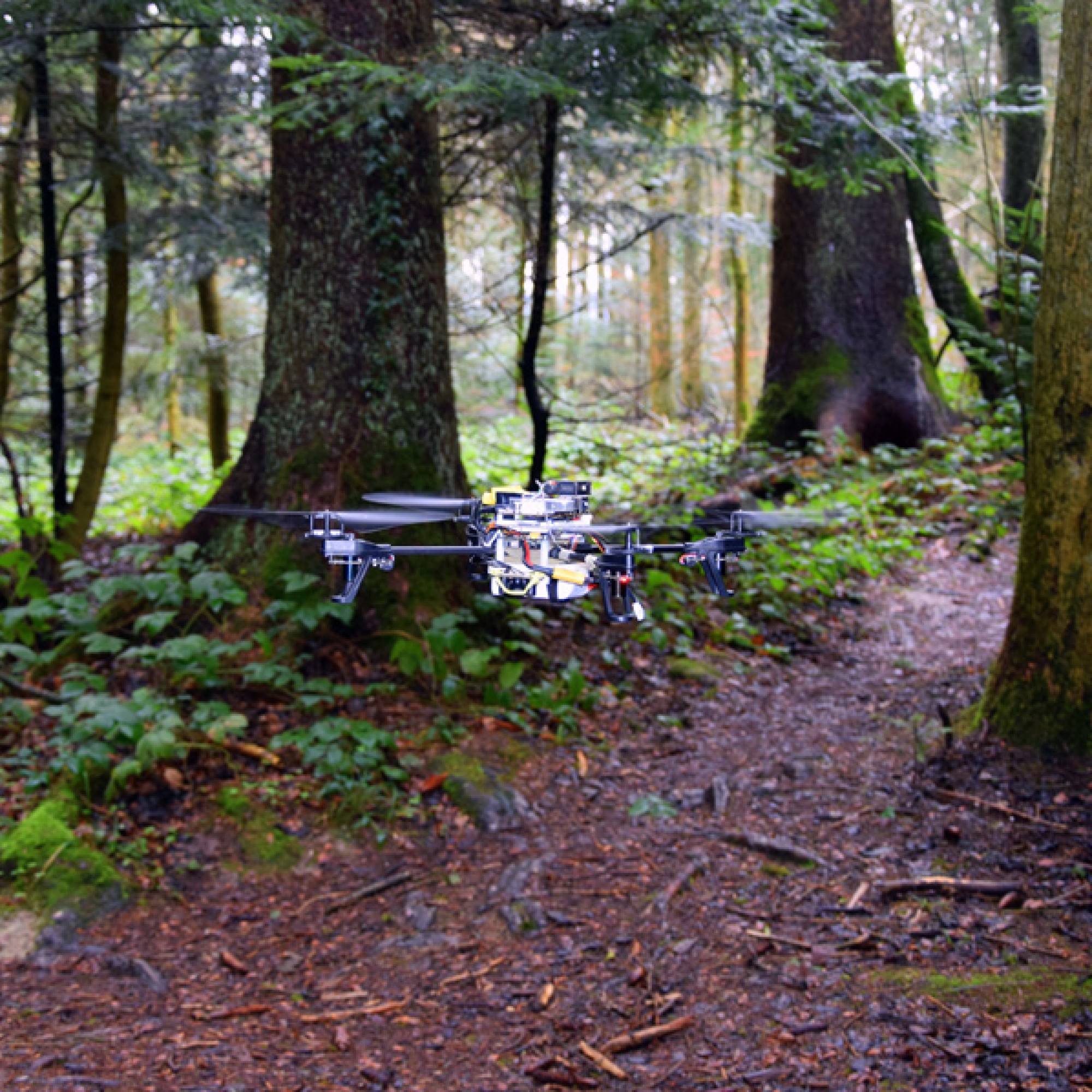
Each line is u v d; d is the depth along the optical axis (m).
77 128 9.63
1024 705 6.36
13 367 13.67
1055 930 4.88
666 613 9.17
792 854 5.79
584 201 10.33
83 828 5.90
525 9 8.45
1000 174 17.42
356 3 7.60
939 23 14.04
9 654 7.20
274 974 5.08
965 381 18.84
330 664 7.53
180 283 12.92
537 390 9.71
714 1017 4.54
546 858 5.95
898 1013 4.40
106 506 14.82
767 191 25.30
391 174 7.86
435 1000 4.81
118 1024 4.64
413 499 2.30
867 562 11.29
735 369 19.98
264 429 8.17
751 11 7.69
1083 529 6.05
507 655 8.09
